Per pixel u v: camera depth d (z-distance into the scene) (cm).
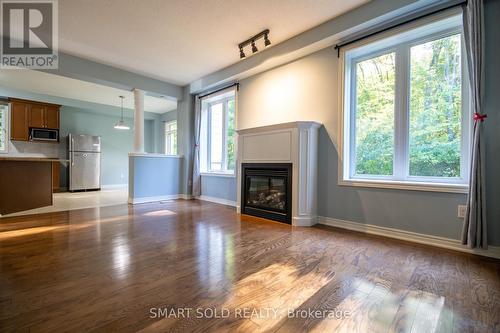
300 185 314
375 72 293
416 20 247
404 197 258
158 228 296
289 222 320
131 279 164
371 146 296
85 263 189
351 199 298
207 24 306
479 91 208
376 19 260
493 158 210
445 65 246
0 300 137
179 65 436
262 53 377
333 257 206
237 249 224
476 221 208
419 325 120
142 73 477
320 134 328
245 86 439
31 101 611
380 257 206
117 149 796
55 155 674
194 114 549
